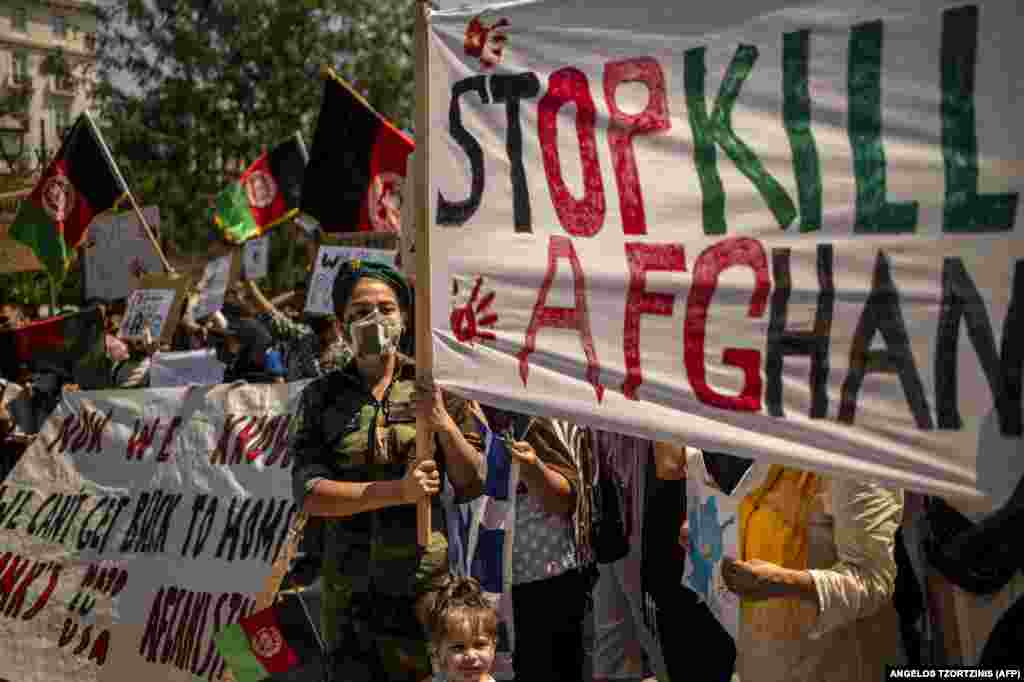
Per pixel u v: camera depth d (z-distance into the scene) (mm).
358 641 3732
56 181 10922
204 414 5844
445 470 3838
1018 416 2654
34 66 61938
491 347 3389
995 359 2684
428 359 3484
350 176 8719
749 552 3465
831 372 2879
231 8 37156
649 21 3184
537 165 3340
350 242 9781
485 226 3414
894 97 2820
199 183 37281
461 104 3455
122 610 5672
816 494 3330
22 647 5906
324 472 3717
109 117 37812
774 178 2979
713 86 3076
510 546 4445
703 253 3076
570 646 4473
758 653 3396
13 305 13703
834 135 2898
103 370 10578
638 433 3145
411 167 5133
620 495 4910
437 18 3490
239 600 5230
